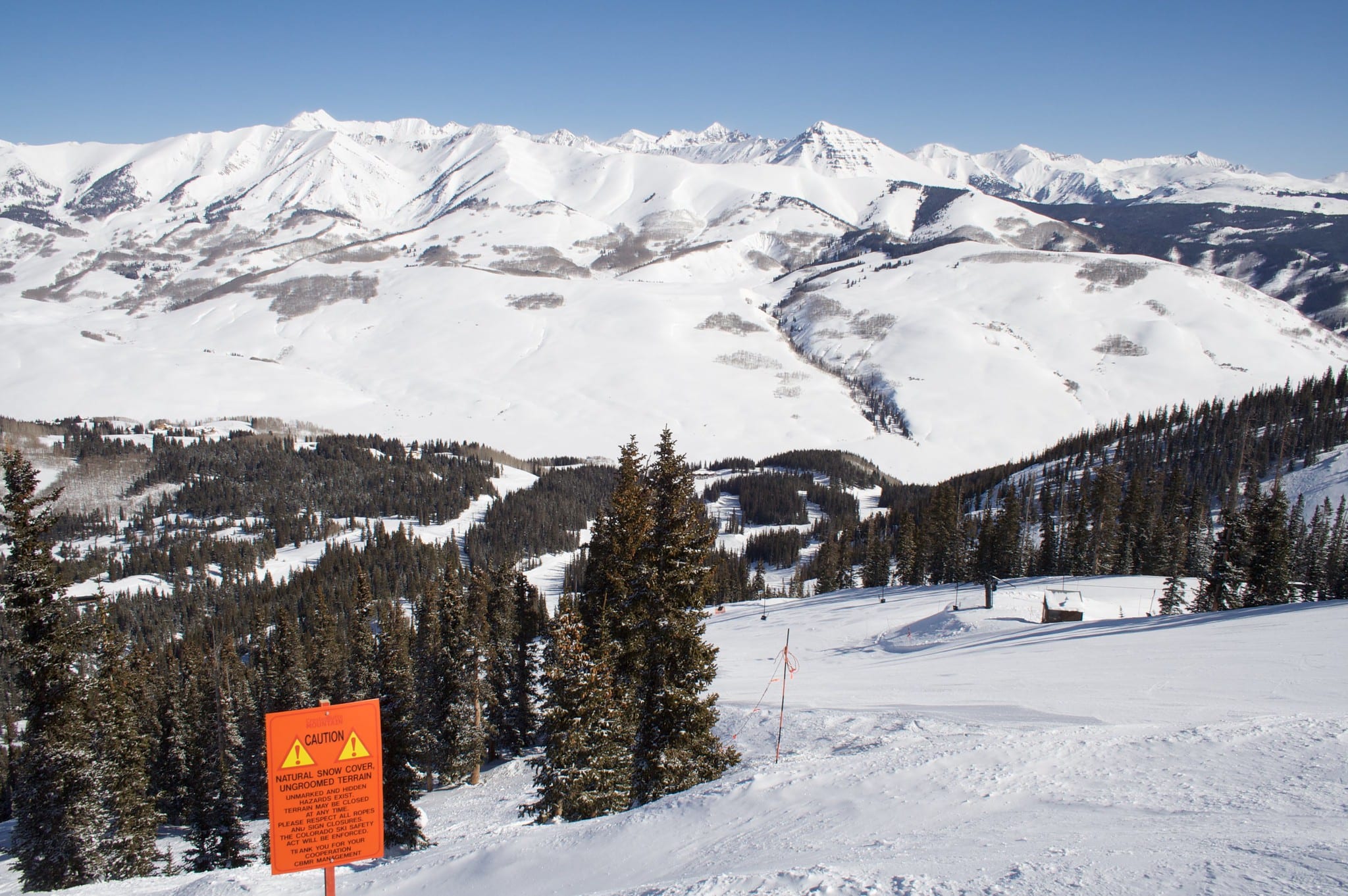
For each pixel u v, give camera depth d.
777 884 8.70
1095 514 98.38
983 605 67.25
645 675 25.23
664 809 15.19
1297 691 24.92
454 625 44.97
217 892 14.96
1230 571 63.50
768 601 107.19
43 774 26.61
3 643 26.44
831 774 15.10
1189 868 7.96
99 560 174.25
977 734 19.73
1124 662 33.97
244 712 52.72
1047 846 9.41
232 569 161.62
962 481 197.00
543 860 13.95
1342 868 7.37
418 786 43.38
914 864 9.14
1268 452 130.00
